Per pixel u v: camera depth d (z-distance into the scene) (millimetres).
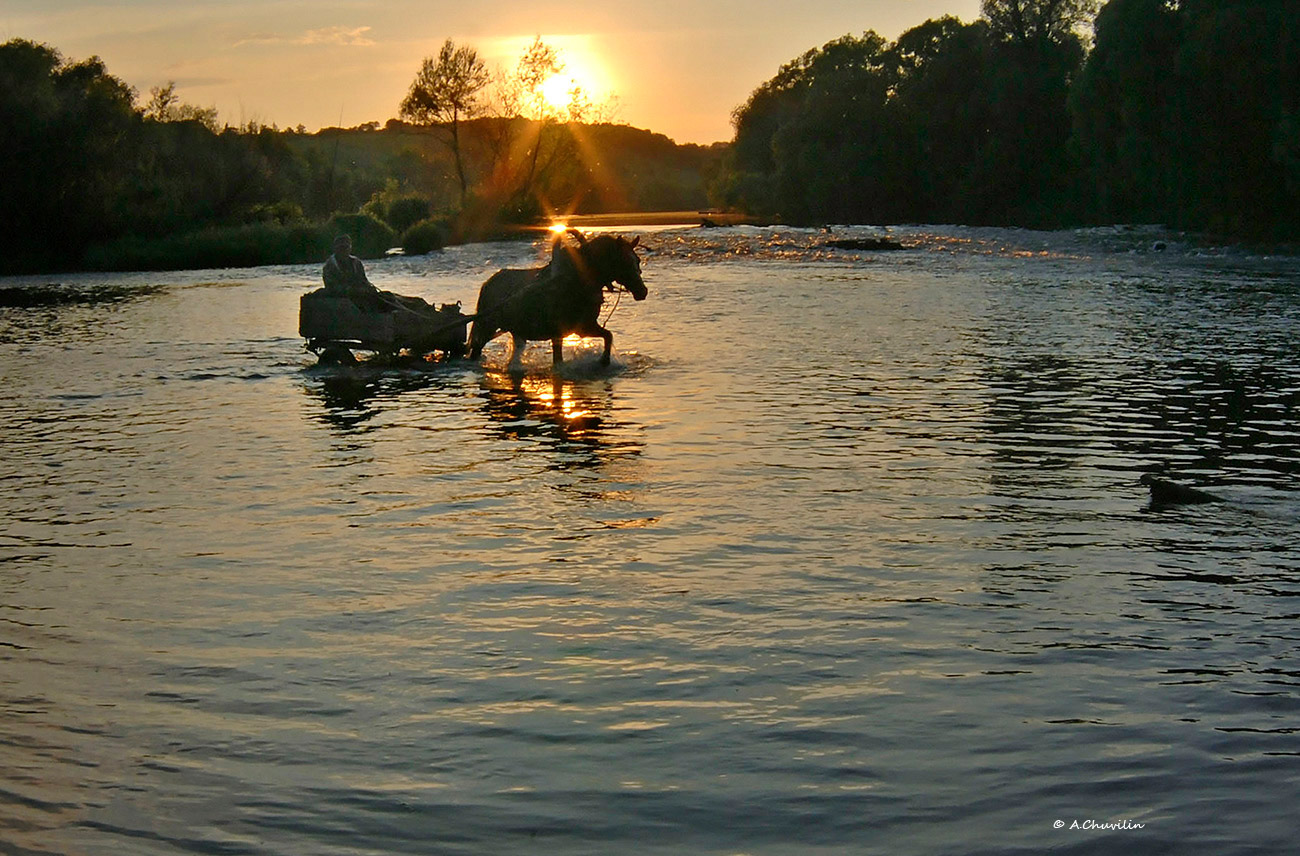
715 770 5332
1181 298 29281
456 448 12297
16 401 15703
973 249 51688
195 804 5105
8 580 8156
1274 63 49094
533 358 19172
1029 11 80250
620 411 14266
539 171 79312
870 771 5305
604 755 5488
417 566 8320
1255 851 4637
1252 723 5750
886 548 8609
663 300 29469
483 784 5238
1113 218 68562
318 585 7949
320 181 103188
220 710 6035
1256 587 7730
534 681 6324
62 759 5531
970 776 5254
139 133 73188
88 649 6887
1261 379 16266
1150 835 4762
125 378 17703
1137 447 11992
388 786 5234
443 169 120500
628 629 7059
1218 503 9781
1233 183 54031
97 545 8961
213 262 58750
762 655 6641
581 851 4703
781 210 93125
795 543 8742
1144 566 8172
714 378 16766
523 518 9523
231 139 76812
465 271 43906
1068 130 76375
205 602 7652
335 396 15828
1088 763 5359
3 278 53875
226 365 19000
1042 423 13273
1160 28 54844
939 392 15398
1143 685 6199
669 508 9758
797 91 124125
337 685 6316
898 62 95188
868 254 49344
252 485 10797
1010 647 6730
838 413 13938
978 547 8625
